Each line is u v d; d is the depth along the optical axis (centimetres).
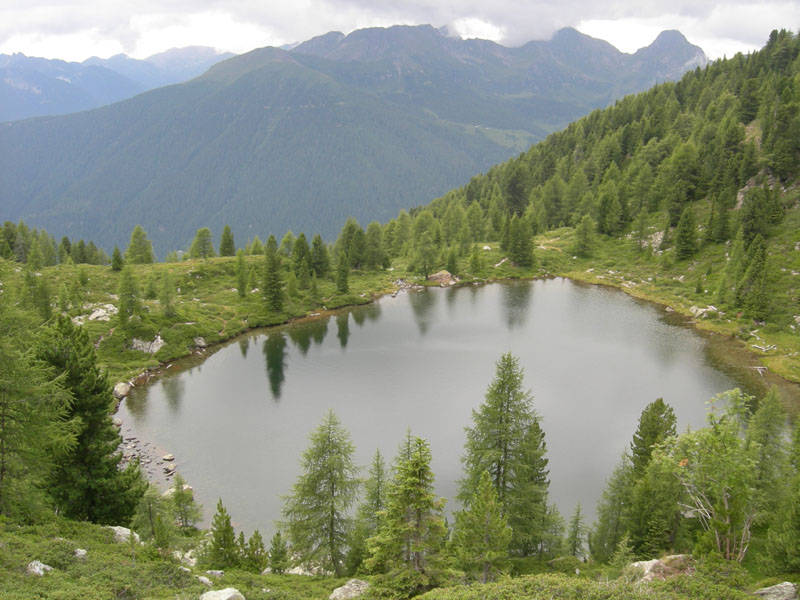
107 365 9069
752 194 12619
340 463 3512
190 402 8038
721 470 2705
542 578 2348
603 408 7469
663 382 8419
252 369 9481
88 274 13800
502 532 2725
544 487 4203
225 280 14412
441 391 8338
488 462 3753
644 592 2209
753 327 10344
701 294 12300
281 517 5200
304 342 10981
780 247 11712
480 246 18150
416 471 2470
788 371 8588
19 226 17650
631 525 3838
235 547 3469
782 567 2705
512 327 11662
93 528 2948
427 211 18362
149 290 12125
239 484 5803
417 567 2561
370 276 16000
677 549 3700
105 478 3412
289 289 13412
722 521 2691
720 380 8475
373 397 8144
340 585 2977
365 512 3741
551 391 8075
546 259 16600
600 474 5834
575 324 11750
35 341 2995
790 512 2795
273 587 2831
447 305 13588
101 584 2180
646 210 15375
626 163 19350
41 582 2062
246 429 7131
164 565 2512
